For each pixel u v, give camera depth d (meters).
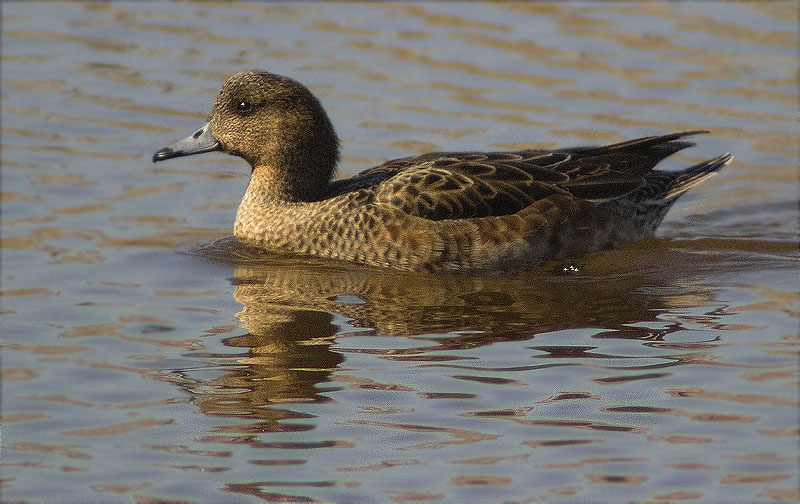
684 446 10.31
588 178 15.06
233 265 14.62
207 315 13.16
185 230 15.53
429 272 14.56
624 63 19.69
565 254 14.94
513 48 20.11
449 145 17.45
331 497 9.76
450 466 10.13
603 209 15.06
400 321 12.99
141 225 15.55
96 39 20.45
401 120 18.11
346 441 10.58
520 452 10.29
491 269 14.60
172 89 18.95
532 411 10.93
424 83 19.11
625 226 15.29
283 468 10.23
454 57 19.84
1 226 15.14
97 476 10.17
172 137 17.70
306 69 19.34
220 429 10.83
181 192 16.62
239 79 15.49
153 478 10.11
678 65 19.61
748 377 11.43
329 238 14.88
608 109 18.44
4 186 16.17
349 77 19.23
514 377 11.58
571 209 14.86
